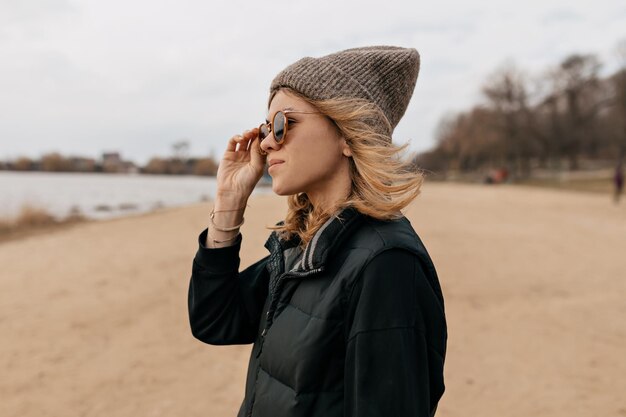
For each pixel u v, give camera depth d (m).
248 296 1.30
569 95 65.44
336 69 1.04
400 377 0.83
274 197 38.41
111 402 3.56
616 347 4.55
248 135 1.29
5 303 6.14
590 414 3.34
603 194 36.50
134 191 55.66
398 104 1.13
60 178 106.50
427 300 0.90
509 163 73.75
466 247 10.29
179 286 7.04
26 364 4.23
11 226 16.17
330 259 0.98
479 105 66.94
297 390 0.93
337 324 0.92
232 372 4.12
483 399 3.56
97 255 9.88
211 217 1.28
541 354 4.39
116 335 4.98
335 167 1.07
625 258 9.12
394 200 0.99
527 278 7.34
